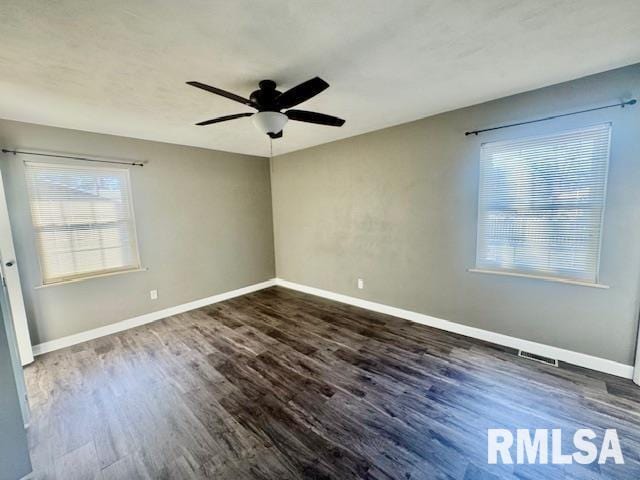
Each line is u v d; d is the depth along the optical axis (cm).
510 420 178
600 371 225
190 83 156
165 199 368
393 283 353
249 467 150
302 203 449
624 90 200
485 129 261
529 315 256
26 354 257
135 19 135
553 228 238
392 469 147
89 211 310
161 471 149
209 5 127
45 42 151
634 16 142
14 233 264
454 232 294
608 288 217
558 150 229
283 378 229
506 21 145
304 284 469
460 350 266
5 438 141
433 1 129
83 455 160
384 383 219
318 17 138
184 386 221
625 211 207
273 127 206
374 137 348
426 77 208
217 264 428
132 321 343
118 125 290
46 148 281
